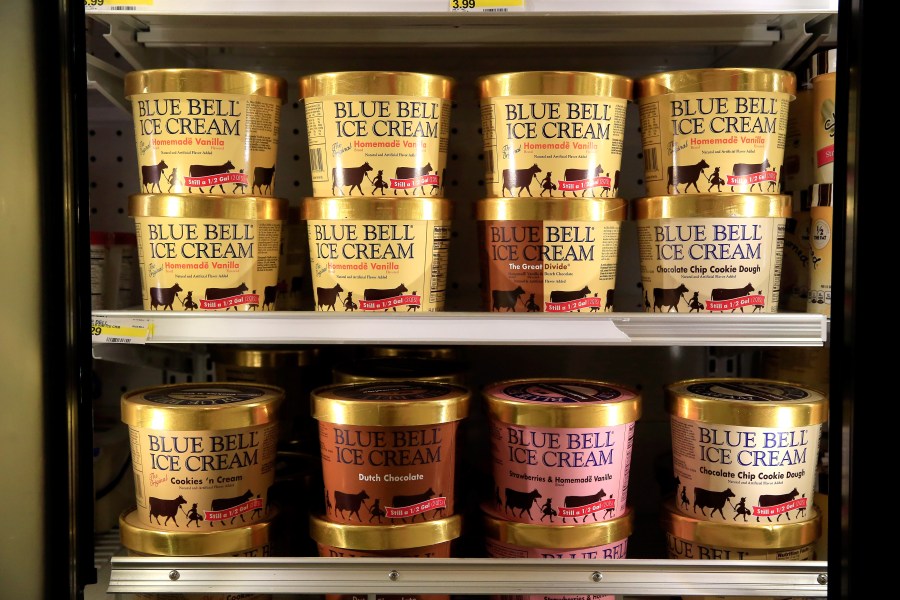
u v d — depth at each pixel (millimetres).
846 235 990
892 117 954
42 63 999
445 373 1419
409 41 1466
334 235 1196
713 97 1184
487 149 1250
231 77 1194
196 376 1687
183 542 1156
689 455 1224
